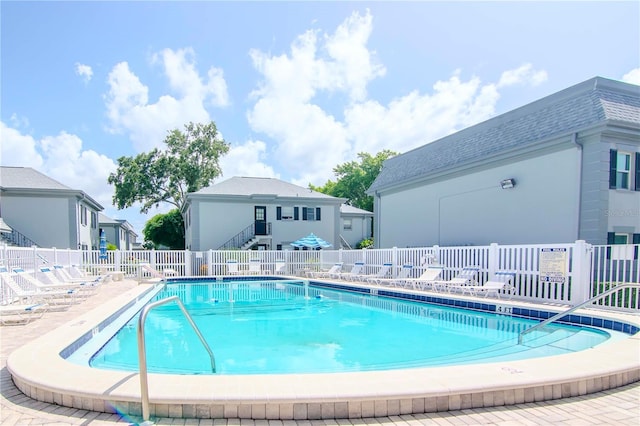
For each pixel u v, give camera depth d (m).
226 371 5.31
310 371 5.34
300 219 26.83
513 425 2.93
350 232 34.72
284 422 2.98
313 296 14.03
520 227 13.28
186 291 15.34
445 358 5.99
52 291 8.95
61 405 3.27
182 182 36.91
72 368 3.78
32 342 5.01
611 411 3.20
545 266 9.09
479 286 10.48
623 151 11.32
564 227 11.80
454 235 16.30
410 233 19.14
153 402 3.02
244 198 25.36
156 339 7.30
